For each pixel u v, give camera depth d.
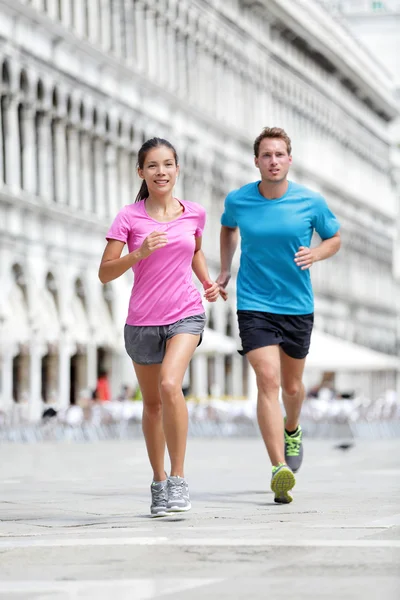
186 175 95.31
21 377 72.81
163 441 17.00
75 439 61.06
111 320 82.56
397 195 170.25
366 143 151.62
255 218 19.33
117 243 16.92
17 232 72.00
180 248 16.75
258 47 110.94
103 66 82.56
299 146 122.75
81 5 79.31
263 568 11.58
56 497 20.88
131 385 81.75
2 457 40.28
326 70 133.75
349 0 184.88
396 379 160.62
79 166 80.38
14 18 71.81
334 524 15.05
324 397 91.06
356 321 145.12
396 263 174.00
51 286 76.31
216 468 31.20
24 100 73.25
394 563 11.75
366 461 34.16
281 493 18.44
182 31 94.56
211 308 100.06
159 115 90.88
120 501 19.75
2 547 13.33
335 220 19.67
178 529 14.77
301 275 19.36
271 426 18.72
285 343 19.56
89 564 12.08
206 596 10.20
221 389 100.25
